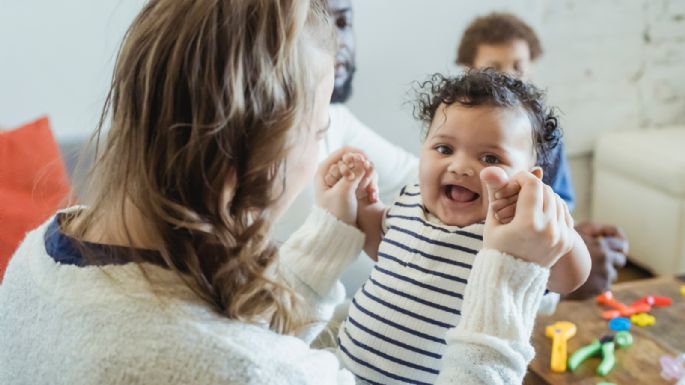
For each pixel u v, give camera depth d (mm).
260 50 502
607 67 2492
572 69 2445
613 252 1200
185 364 492
